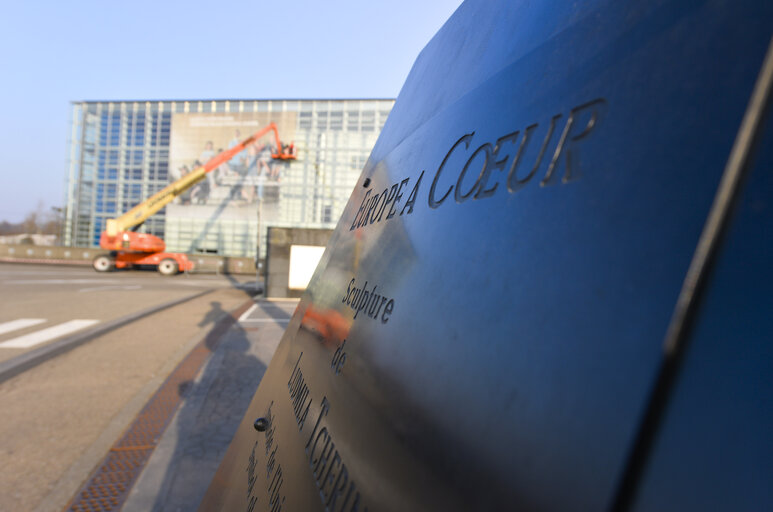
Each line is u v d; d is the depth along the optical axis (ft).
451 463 0.95
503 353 0.91
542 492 0.67
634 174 0.77
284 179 118.93
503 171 1.27
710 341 0.54
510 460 0.77
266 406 3.28
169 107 121.80
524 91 1.38
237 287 61.05
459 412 0.99
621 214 0.75
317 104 118.52
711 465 0.51
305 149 118.32
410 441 1.15
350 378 1.77
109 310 31.81
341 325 2.21
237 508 2.85
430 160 1.93
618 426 0.56
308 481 1.81
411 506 1.05
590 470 0.58
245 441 3.49
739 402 0.54
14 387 13.89
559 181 0.99
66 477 8.29
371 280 2.00
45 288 45.96
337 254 3.04
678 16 0.85
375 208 2.52
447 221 1.48
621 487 0.51
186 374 15.70
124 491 7.85
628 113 0.87
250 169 119.44
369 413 1.47
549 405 0.72
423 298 1.41
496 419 0.85
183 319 29.32
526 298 0.92
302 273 47.14
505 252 1.07
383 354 1.53
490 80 1.71
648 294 0.61
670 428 0.51
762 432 0.54
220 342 21.70
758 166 0.56
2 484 8.02
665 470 0.50
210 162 85.92
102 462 8.90
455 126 1.83
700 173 0.62
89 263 96.84
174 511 7.25
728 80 0.65
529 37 1.57
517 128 1.30
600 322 0.69
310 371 2.44
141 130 122.42
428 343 1.26
